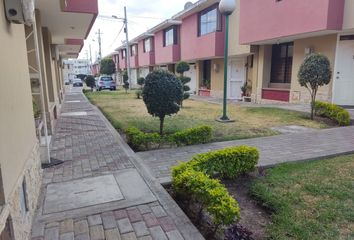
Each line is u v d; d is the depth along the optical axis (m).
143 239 2.51
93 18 7.26
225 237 2.52
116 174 4.02
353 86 9.55
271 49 13.36
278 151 5.14
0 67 2.15
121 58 38.97
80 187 3.57
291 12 9.90
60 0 5.52
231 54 15.02
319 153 4.96
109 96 18.33
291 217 2.85
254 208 3.20
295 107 10.12
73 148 5.38
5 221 1.94
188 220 2.80
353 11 8.30
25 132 2.88
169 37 21.55
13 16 2.44
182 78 11.70
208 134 5.88
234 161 3.88
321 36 9.98
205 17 16.36
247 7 12.36
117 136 6.40
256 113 9.53
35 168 3.26
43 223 2.76
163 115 5.98
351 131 6.69
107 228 2.67
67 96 18.86
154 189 3.50
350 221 2.78
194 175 3.13
